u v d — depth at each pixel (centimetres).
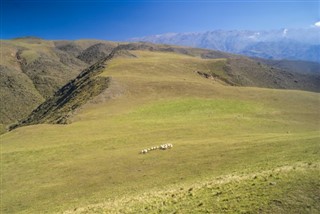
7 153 6397
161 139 6594
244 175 3325
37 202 4097
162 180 4112
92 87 13012
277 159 4003
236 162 4300
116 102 10938
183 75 18638
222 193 2761
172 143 6050
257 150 4731
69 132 7769
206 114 9325
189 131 7156
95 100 10931
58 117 10881
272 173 2992
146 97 11544
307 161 3528
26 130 8525
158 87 12731
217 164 4378
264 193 2516
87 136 7250
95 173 4847
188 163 4666
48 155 6100
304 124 8156
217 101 10688
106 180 4512
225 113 9431
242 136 6294
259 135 6269
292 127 7731
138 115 9319
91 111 10025
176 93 12019
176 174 4269
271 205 2314
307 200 2309
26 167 5606
